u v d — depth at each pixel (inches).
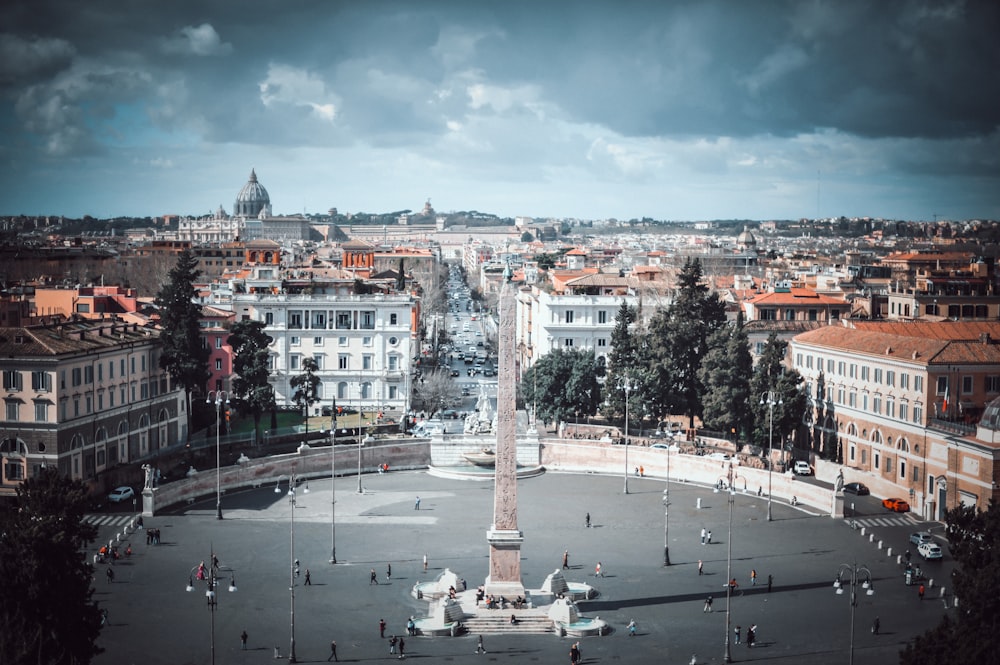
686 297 7450.8
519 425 7706.7
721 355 6914.4
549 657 3521.2
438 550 4805.6
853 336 6471.5
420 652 3572.8
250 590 4207.7
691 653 3555.6
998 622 2829.7
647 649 3597.4
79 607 3129.9
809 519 5413.4
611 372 7416.3
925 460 5447.8
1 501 5064.0
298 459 6348.4
